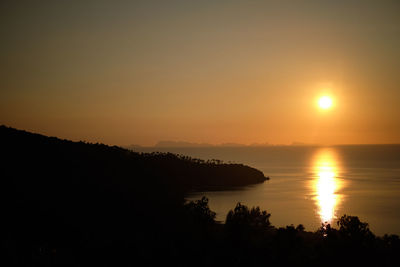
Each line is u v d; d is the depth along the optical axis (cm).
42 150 11644
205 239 5109
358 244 4397
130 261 3953
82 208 6894
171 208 8125
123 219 6562
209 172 19038
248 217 5509
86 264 3850
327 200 13688
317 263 4256
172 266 3878
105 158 13988
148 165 15988
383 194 15350
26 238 4722
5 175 8212
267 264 4106
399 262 4244
